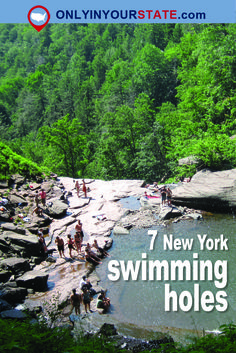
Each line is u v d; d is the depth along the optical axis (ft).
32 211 95.09
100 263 71.36
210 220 87.92
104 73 520.42
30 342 22.24
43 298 58.49
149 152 173.06
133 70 410.93
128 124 187.93
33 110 447.83
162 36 453.17
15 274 65.31
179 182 119.96
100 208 100.83
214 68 164.25
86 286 58.13
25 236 75.87
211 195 92.17
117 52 542.16
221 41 180.24
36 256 74.02
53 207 96.27
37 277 61.26
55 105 399.44
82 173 202.59
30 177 113.70
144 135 193.26
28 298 58.80
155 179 173.58
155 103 310.65
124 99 338.95
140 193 111.75
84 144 194.18
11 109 548.72
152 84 316.19
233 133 139.64
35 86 584.40
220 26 196.03
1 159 111.86
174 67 319.88
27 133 424.05
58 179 126.72
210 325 48.75
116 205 102.78
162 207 95.61
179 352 23.57
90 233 85.40
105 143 185.16
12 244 74.02
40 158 225.35
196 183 100.63
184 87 240.12
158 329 48.29
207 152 112.06
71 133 186.70
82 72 549.54
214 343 22.95
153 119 240.12
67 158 194.49
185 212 94.07
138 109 204.85
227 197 90.63
